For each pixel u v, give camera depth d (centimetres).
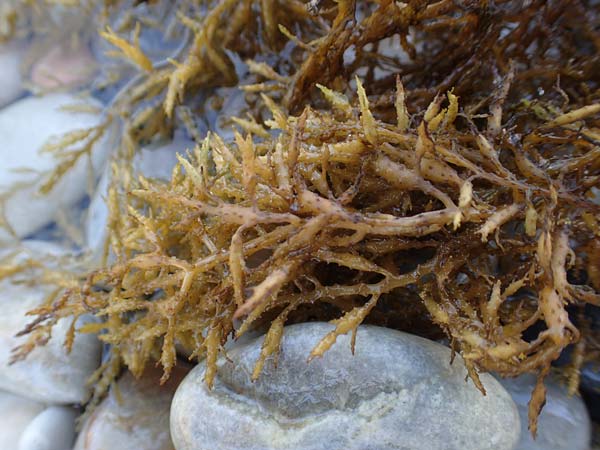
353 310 15
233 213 14
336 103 16
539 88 20
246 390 16
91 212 24
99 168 25
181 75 23
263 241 14
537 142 16
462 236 15
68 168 24
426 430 14
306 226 14
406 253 18
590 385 18
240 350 17
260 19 24
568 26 20
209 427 15
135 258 16
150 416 19
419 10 19
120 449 18
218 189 16
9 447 19
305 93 21
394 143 15
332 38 20
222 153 15
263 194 15
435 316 15
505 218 13
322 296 16
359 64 22
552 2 20
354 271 18
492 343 13
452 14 22
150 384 20
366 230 14
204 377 16
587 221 14
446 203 14
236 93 25
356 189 14
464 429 14
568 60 20
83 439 19
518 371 13
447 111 16
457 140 15
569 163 15
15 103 26
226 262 16
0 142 25
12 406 20
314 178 15
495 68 20
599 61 20
